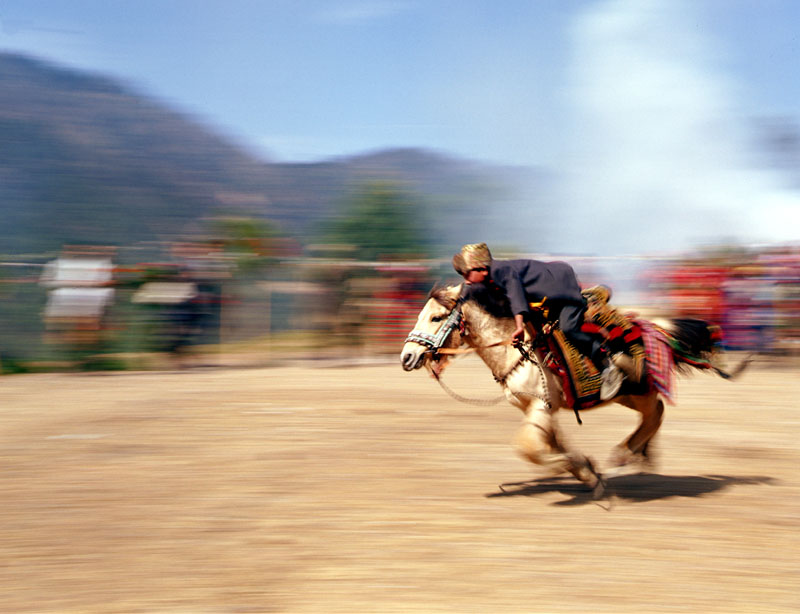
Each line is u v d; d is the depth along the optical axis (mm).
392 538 5312
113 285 13609
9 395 11336
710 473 7031
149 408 10156
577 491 6418
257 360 14242
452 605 4242
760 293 13539
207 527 5590
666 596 4324
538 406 5855
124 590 4516
